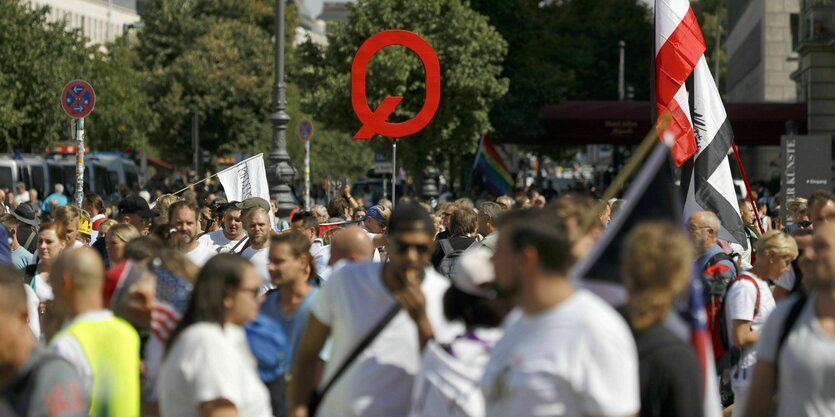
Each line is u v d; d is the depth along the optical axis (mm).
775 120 178875
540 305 18203
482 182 146000
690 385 19031
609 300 20156
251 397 22172
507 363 18375
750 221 55062
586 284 20203
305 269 29344
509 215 22578
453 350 22312
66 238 42469
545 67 166875
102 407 22250
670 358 19047
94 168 171750
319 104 137750
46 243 39750
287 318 29359
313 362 25078
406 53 136125
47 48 169250
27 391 19688
